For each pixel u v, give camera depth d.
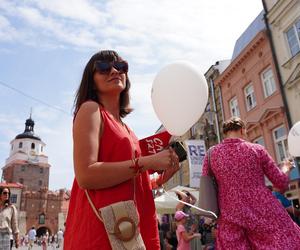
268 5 15.17
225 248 2.06
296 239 1.95
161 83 2.01
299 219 4.58
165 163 1.35
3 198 6.28
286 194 11.73
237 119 2.65
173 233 9.22
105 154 1.37
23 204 62.94
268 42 14.70
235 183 2.18
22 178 70.56
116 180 1.26
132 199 1.33
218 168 2.30
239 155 2.27
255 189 2.14
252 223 2.01
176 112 1.91
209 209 2.22
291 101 13.28
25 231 61.25
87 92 1.63
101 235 1.21
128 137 1.48
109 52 1.68
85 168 1.23
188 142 11.15
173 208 9.55
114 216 1.21
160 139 1.74
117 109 1.69
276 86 14.03
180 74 1.97
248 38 18.28
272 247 1.92
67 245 1.33
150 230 1.39
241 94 16.94
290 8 13.51
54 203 66.94
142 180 1.47
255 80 15.70
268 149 14.44
